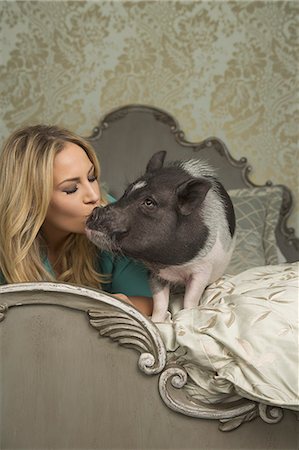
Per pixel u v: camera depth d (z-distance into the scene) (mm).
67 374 1408
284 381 1284
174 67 3330
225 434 1392
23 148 1715
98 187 1810
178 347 1399
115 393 1401
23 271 1688
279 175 3350
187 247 1539
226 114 3346
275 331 1332
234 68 3336
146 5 3312
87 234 1579
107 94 3332
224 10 3318
